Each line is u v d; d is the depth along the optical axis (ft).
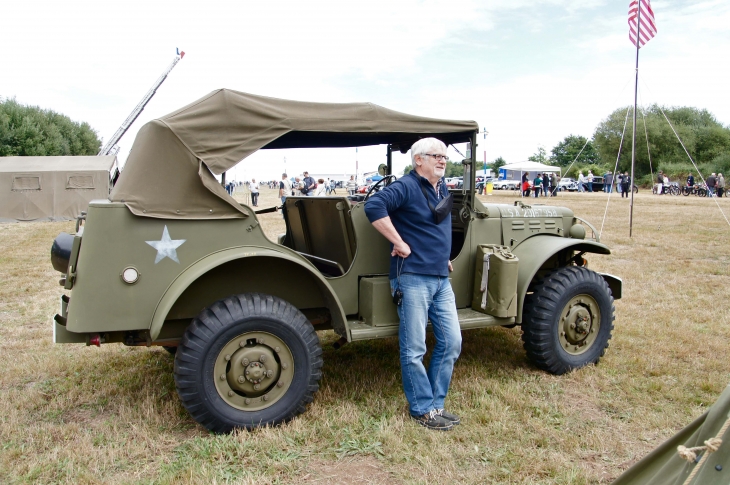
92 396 11.51
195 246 9.67
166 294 9.39
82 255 9.02
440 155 10.03
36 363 13.34
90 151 121.08
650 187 128.98
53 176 54.90
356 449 9.28
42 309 18.80
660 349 14.42
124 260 9.17
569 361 12.83
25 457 8.95
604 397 11.51
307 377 10.05
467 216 12.52
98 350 14.47
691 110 157.38
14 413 10.52
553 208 14.12
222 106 9.81
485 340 15.48
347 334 10.43
